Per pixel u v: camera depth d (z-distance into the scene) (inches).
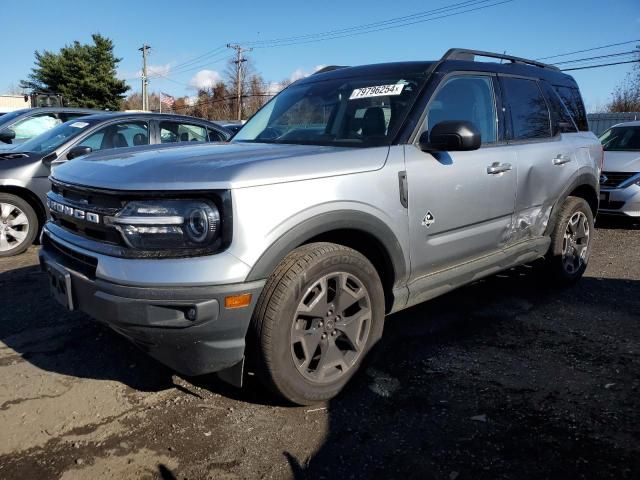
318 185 109.2
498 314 171.8
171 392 123.1
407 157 127.0
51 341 149.1
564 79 200.1
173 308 96.5
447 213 135.9
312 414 114.3
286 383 109.3
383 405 117.7
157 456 100.3
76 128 265.9
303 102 157.8
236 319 100.0
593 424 110.3
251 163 105.0
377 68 155.9
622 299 188.1
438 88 140.2
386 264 125.9
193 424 110.7
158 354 105.4
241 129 168.9
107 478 94.5
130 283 96.8
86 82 2272.4
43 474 95.3
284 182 104.7
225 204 97.8
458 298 186.2
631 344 149.9
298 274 105.7
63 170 125.6
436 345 148.3
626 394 122.3
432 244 134.1
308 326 113.3
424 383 127.3
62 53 2304.4
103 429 108.7
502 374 131.9
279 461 99.3
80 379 128.6
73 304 109.7
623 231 317.7
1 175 237.1
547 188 172.7
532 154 165.2
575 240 196.1
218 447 103.1
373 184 118.1
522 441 104.8
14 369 133.3
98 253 103.1
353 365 120.7
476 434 107.2
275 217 102.3
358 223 115.0
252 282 100.0
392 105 137.6
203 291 95.9
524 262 171.6
